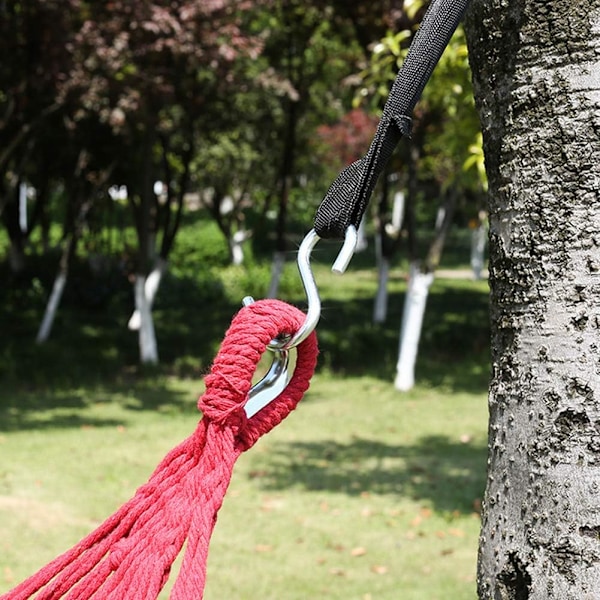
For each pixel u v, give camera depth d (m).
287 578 5.82
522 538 1.57
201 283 23.23
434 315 20.95
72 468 8.52
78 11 13.55
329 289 26.25
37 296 20.02
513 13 1.59
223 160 24.84
